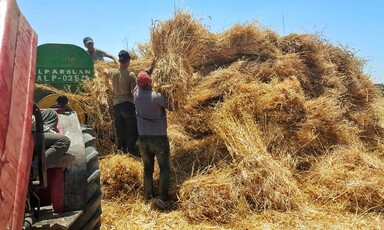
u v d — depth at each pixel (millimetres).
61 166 3521
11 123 2312
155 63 6758
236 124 6629
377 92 9227
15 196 2156
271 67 8039
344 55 9102
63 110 4738
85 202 3699
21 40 2799
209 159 6582
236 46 8242
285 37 8938
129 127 7438
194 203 5559
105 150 7547
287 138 6734
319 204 5855
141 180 6285
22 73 2637
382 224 5289
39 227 3143
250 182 5781
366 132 8141
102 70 8234
